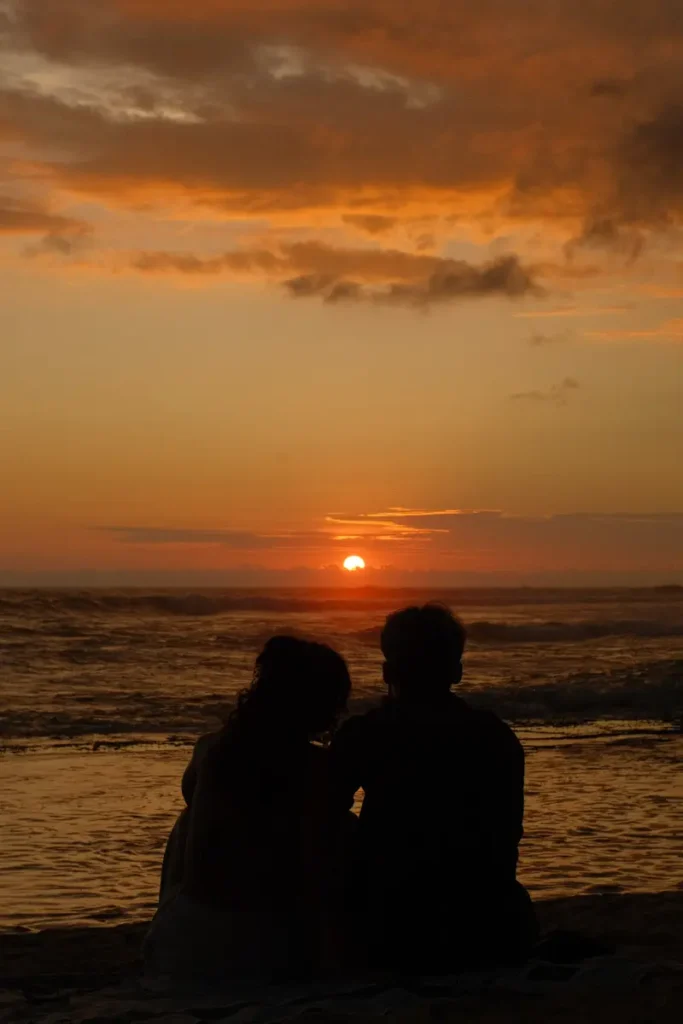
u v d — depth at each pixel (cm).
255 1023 310
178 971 362
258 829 367
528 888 687
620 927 552
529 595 9625
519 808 371
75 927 607
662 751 1362
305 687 366
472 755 365
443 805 363
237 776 367
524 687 2075
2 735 1475
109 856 788
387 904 363
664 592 10744
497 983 346
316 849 363
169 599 4697
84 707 1766
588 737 1508
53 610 4131
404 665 373
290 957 365
